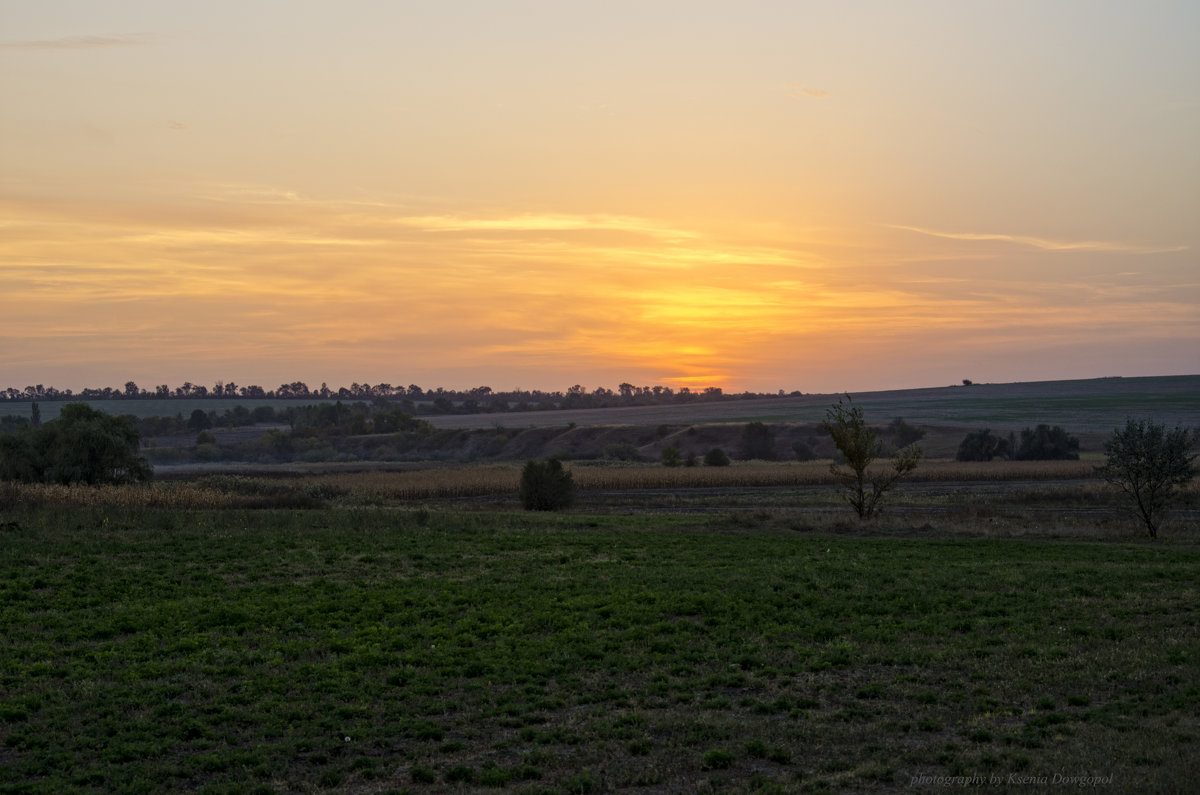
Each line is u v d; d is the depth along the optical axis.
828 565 29.50
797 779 12.05
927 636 20.02
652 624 21.39
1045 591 24.70
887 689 16.11
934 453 144.12
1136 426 40.06
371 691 16.08
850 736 13.72
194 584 26.09
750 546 35.06
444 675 17.28
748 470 96.56
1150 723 13.70
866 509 47.97
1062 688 15.88
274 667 17.70
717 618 21.72
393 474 105.25
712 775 12.30
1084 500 57.53
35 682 16.41
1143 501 39.41
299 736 13.95
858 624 21.20
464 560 31.03
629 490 79.12
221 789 11.84
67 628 20.62
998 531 40.03
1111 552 32.75
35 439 63.28
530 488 58.47
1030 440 118.31
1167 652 17.95
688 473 91.94
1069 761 12.05
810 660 18.00
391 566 29.69
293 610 22.62
